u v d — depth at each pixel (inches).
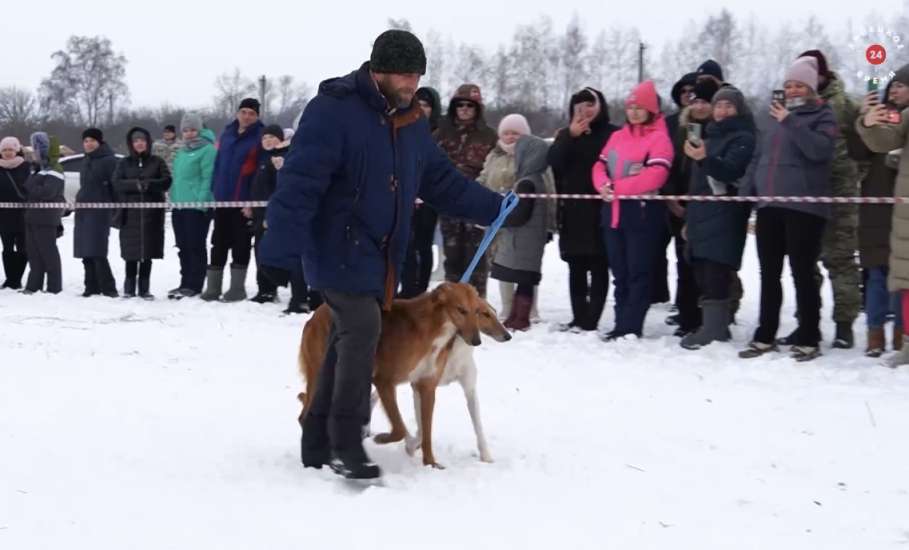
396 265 154.8
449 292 161.9
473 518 134.5
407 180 153.4
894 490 150.3
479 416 167.5
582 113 286.7
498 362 249.3
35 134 418.9
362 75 150.0
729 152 257.3
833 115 242.5
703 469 160.7
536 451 171.5
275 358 253.6
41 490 143.0
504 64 1549.0
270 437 177.9
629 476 156.6
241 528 128.0
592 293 296.7
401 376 161.6
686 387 221.0
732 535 129.6
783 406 202.5
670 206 282.7
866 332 274.8
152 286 433.1
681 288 292.0
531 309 320.2
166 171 390.3
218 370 237.0
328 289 149.9
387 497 142.5
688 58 1398.9
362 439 153.0
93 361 245.0
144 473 153.1
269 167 360.5
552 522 133.6
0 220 411.8
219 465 158.9
